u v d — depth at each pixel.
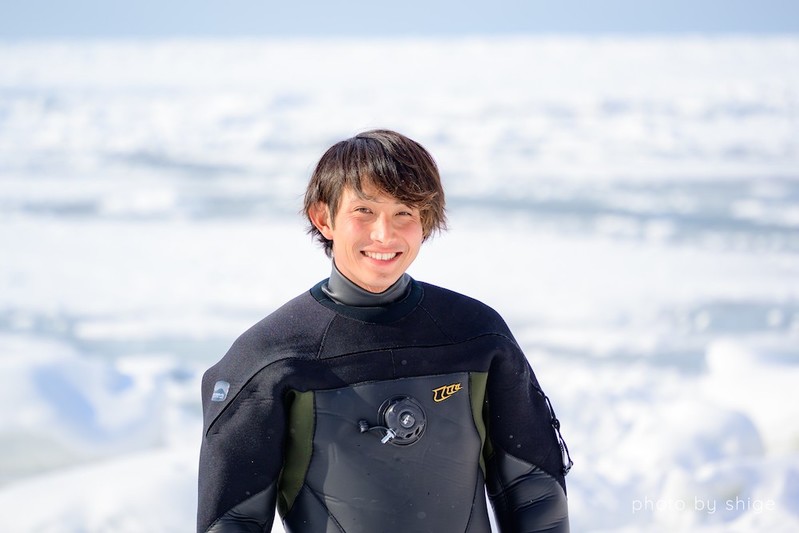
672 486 14.41
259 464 5.78
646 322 32.22
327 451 5.89
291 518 6.07
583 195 57.66
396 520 5.89
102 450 18.12
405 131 93.44
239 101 131.25
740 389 20.05
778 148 78.19
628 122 98.31
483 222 49.78
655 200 56.12
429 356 6.04
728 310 33.47
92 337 31.47
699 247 43.94
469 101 124.00
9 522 13.18
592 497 14.61
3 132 95.00
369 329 6.02
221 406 5.89
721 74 166.62
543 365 27.70
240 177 67.31
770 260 41.22
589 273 39.06
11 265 41.47
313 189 6.09
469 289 36.56
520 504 6.39
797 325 31.81
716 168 67.88
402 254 5.91
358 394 5.89
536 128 95.25
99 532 12.95
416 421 5.86
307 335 5.98
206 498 5.79
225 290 37.62
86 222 51.53
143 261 42.59
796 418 18.30
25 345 28.03
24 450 17.73
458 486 6.12
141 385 19.92
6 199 57.75
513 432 6.32
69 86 161.50
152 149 82.50
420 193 5.81
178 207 55.47
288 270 40.72
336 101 130.75
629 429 18.42
